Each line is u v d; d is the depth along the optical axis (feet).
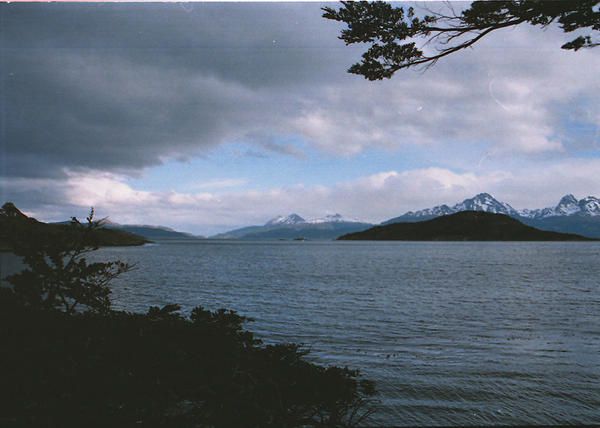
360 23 15.23
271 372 10.76
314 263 255.91
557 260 287.89
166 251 466.70
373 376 35.42
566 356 43.80
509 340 52.08
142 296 93.66
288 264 244.22
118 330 10.70
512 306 83.92
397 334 55.21
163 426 9.43
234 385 9.95
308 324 62.18
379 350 45.91
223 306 80.38
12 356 9.20
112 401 9.39
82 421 8.88
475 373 36.73
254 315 70.33
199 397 10.16
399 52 15.66
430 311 76.54
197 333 11.07
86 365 9.46
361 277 156.04
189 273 171.01
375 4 14.76
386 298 95.81
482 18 14.03
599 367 38.99
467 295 102.22
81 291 11.10
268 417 9.78
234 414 9.77
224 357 10.43
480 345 49.06
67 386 9.24
